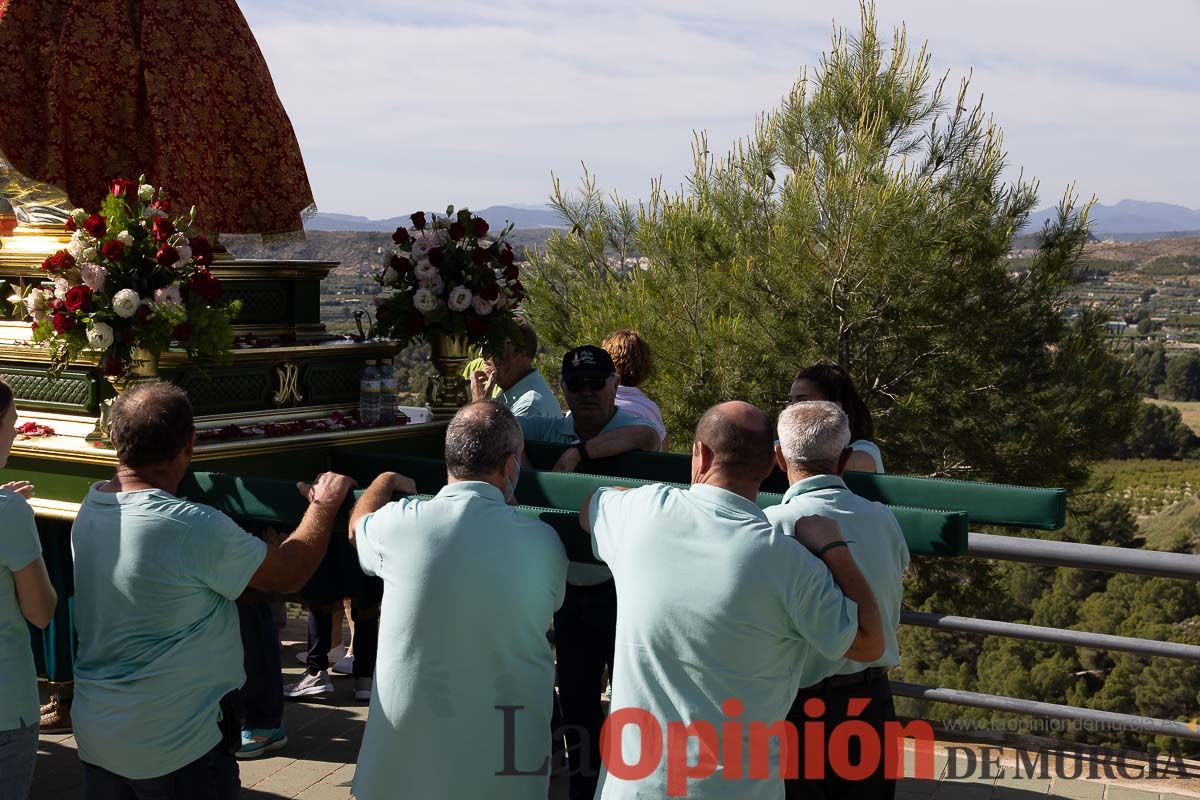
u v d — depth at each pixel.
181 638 2.74
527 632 2.61
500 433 2.68
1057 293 11.76
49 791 3.84
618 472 3.86
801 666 2.45
